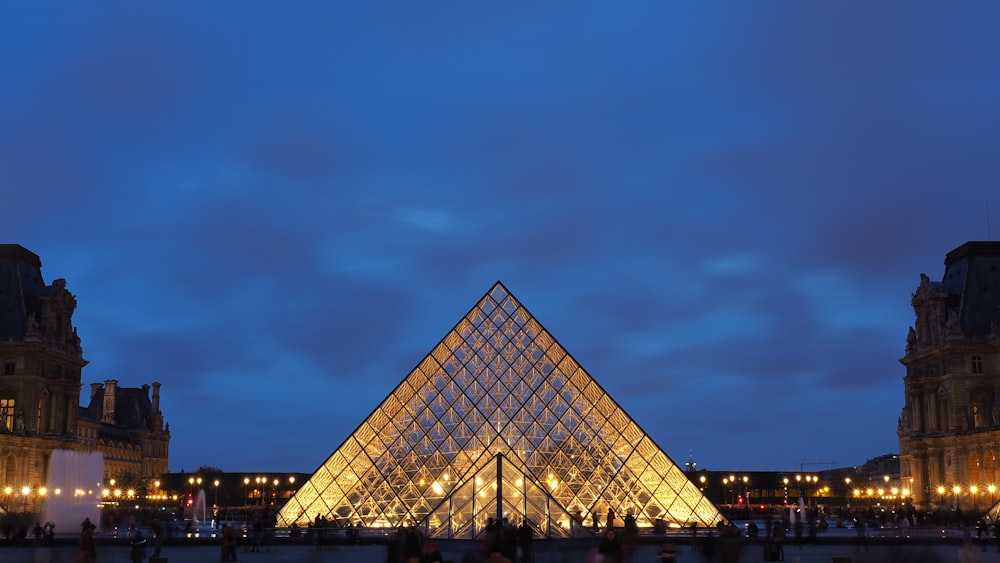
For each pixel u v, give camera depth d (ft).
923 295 524.93
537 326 362.53
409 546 142.00
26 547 302.86
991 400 492.13
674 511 326.85
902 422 650.84
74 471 539.29
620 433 338.95
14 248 533.96
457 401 348.18
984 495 463.42
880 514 485.15
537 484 298.56
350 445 340.39
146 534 382.01
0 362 507.71
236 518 583.17
